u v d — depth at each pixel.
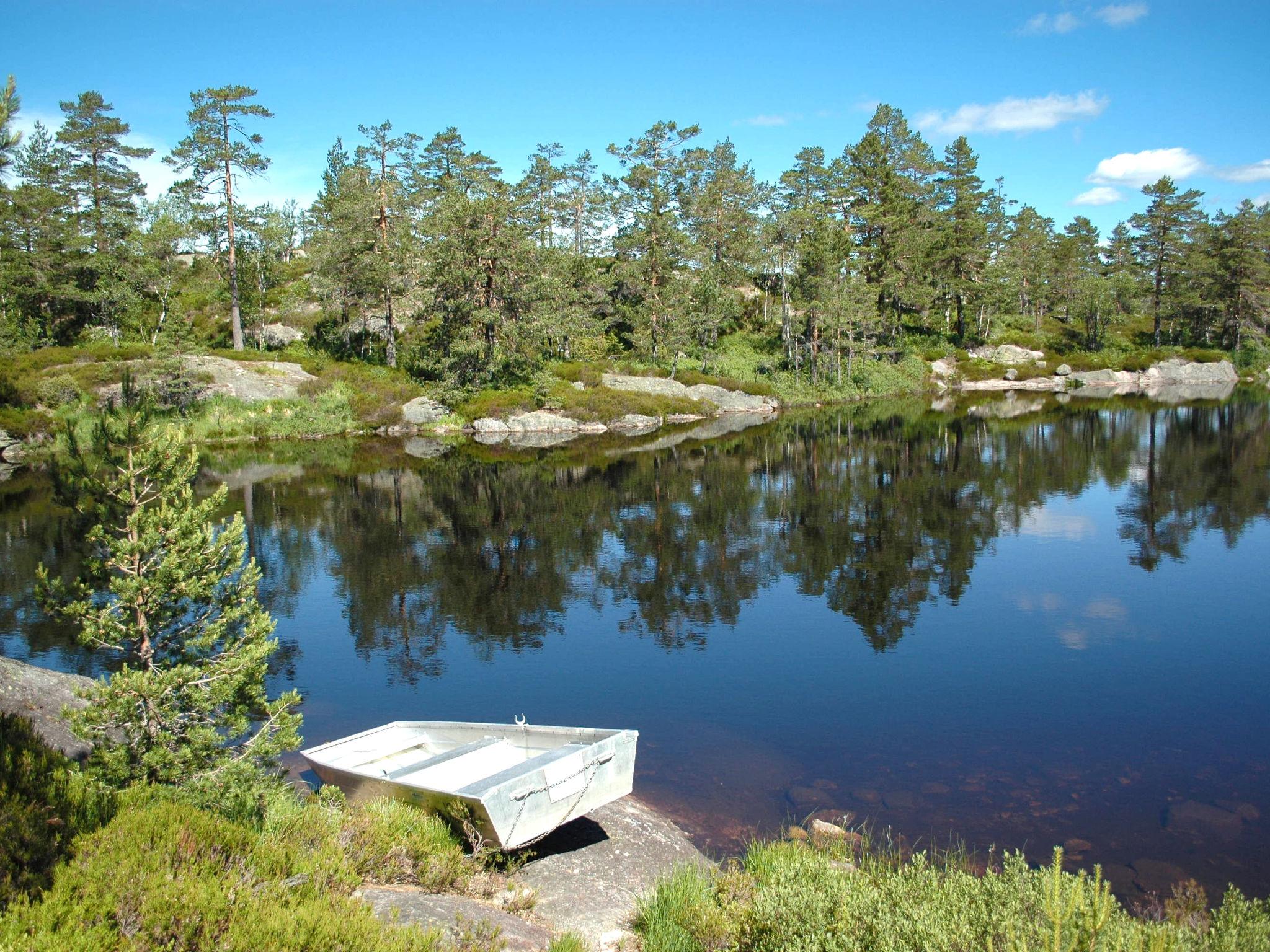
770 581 18.39
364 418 48.56
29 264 52.84
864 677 12.91
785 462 35.00
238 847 5.77
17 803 5.36
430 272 52.12
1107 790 9.16
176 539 7.47
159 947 4.43
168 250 51.53
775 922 5.41
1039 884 5.45
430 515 25.95
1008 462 33.12
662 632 15.28
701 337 65.44
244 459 38.91
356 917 5.10
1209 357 73.88
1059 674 12.84
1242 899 5.62
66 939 4.27
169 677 6.98
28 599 17.52
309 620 16.19
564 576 19.03
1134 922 5.29
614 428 50.75
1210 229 77.94
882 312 71.12
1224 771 9.62
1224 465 30.80
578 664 13.66
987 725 11.02
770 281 73.69
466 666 13.67
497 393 51.56
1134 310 84.81
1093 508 24.84
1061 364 73.12
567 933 5.81
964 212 75.44
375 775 8.03
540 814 7.26
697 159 73.25
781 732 10.89
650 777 9.61
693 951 5.80
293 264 70.50
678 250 61.09
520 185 60.91
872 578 18.47
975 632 14.94
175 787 6.72
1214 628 14.78
